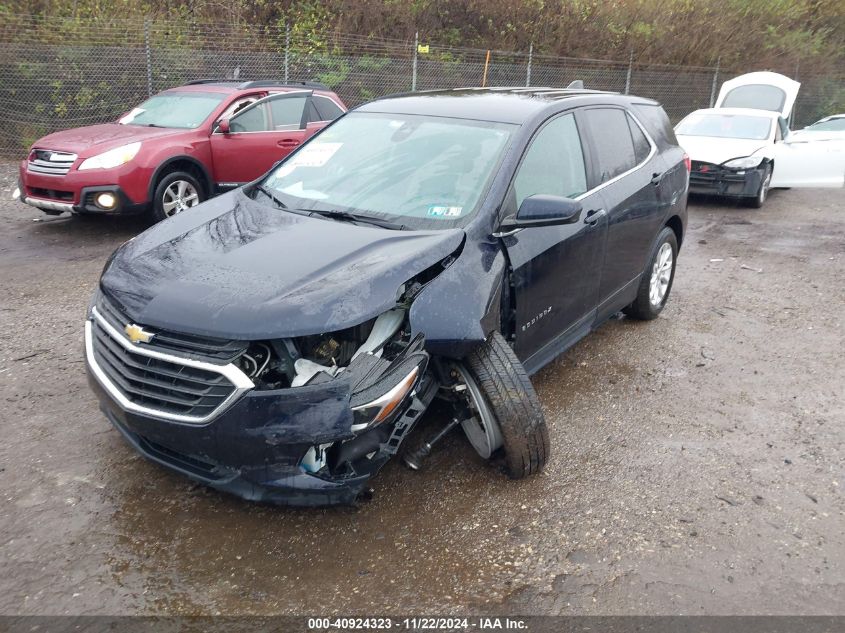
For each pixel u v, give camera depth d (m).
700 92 22.48
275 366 2.95
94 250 7.54
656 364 5.27
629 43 20.70
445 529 3.30
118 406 3.04
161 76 13.66
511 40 18.97
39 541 3.08
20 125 12.59
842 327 6.18
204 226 3.75
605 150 4.85
